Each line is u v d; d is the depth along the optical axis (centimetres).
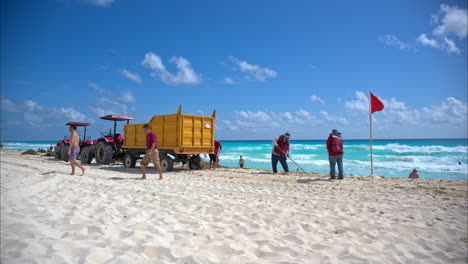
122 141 1404
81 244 245
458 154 2741
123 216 367
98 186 609
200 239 296
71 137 833
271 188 682
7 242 232
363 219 411
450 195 614
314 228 366
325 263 256
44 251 219
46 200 435
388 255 286
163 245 264
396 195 607
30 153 2317
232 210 439
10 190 489
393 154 2900
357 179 891
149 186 648
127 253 235
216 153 1262
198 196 533
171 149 1117
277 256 266
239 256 256
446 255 295
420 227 379
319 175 1012
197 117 1160
